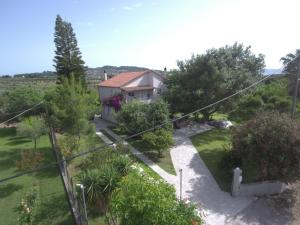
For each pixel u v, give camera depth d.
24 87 36.59
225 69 26.81
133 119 23.25
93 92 23.38
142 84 32.59
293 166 13.34
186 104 27.05
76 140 20.17
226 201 13.77
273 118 14.29
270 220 12.27
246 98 24.20
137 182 8.58
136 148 22.42
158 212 7.60
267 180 14.49
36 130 22.45
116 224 10.95
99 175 12.44
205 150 21.72
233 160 16.48
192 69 27.02
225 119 31.59
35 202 13.80
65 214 13.20
